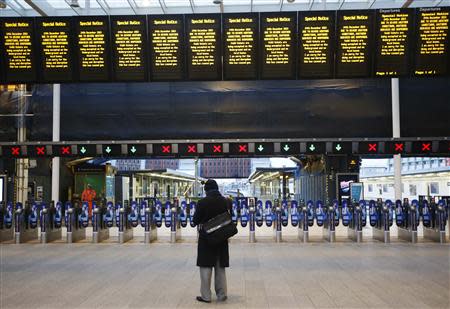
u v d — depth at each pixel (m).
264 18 9.06
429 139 11.26
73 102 16.23
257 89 15.73
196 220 6.31
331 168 22.17
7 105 18.23
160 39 9.19
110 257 10.59
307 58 9.11
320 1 14.80
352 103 15.78
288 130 15.70
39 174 22.81
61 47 9.30
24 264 9.60
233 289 7.11
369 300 6.35
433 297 6.51
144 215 13.97
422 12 8.93
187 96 15.84
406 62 9.05
